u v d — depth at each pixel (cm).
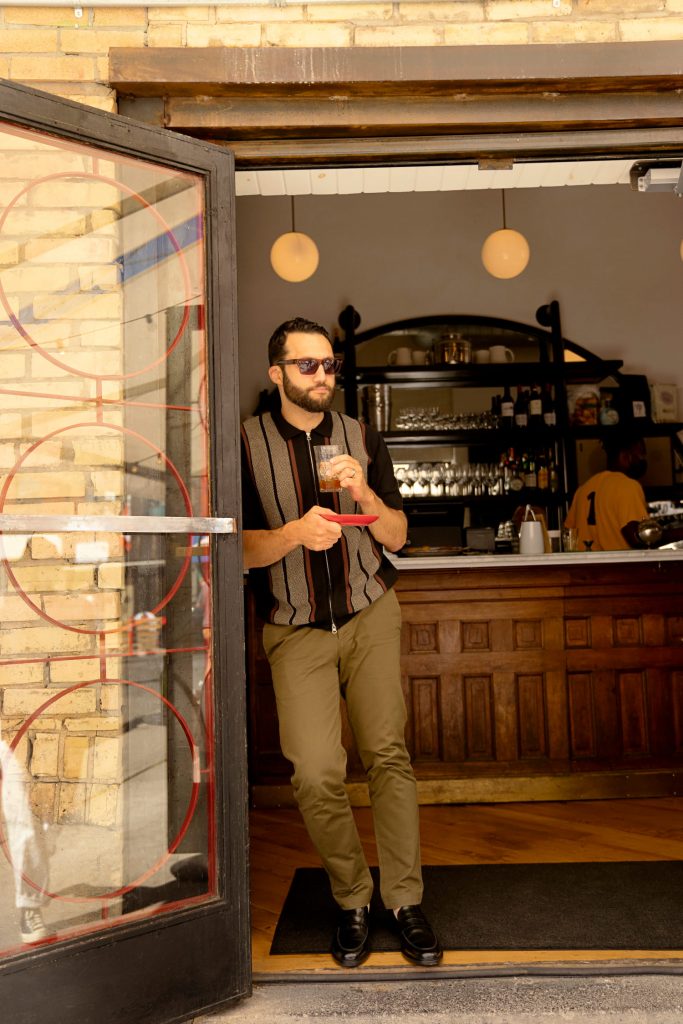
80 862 194
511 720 386
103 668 201
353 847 223
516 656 388
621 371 702
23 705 194
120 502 206
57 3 235
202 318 220
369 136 250
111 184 211
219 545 215
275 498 235
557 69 237
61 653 198
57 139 204
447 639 388
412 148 250
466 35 244
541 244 710
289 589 227
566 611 391
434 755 383
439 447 667
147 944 193
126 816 200
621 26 246
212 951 201
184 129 241
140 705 204
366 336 687
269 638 232
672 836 325
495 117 244
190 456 216
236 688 213
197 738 210
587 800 380
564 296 707
